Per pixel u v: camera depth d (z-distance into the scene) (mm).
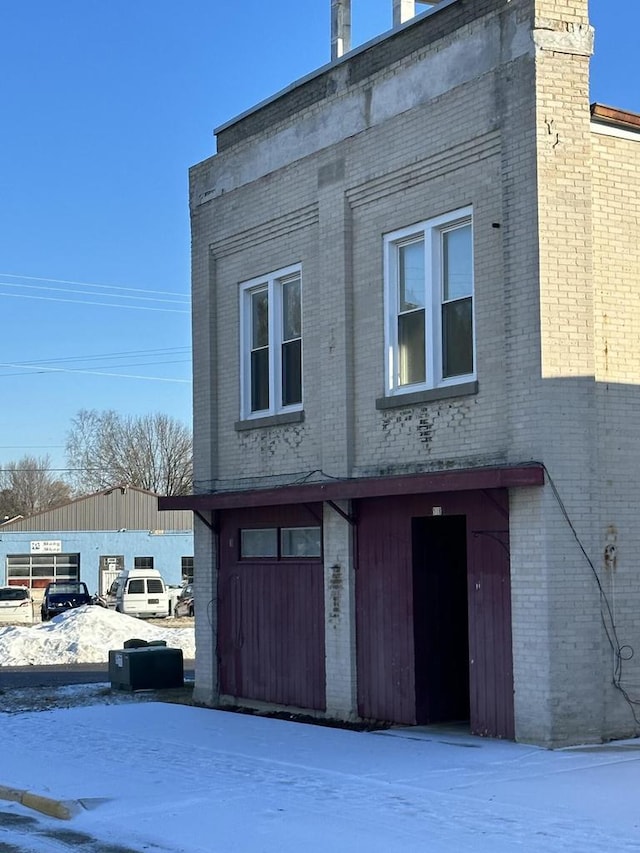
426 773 10609
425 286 14023
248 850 8094
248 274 17500
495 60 12875
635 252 12891
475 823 8477
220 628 17797
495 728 12547
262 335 17391
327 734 13641
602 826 8227
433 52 13852
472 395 13109
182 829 8844
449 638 14266
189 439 94750
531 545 12008
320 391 15695
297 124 16344
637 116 12820
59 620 32812
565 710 11750
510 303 12438
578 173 12312
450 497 13383
